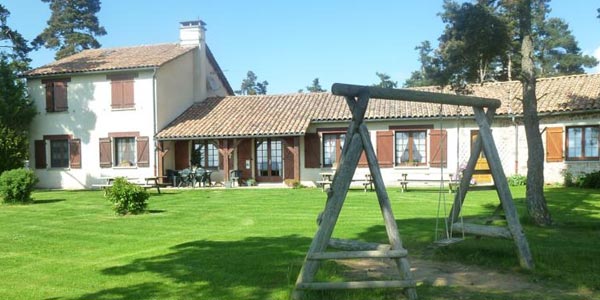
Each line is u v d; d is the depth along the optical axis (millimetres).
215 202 15016
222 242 8547
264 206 13781
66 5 42406
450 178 17484
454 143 19969
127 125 21734
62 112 22484
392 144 20594
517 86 21078
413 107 20797
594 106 17797
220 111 23000
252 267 6633
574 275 6008
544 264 6484
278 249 7812
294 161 20453
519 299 5211
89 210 13461
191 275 6312
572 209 11969
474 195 15516
